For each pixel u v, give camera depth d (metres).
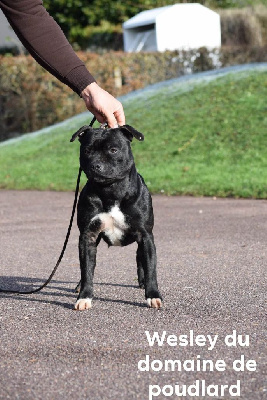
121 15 32.44
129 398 3.65
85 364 4.16
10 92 22.53
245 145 14.97
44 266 7.23
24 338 4.70
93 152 5.08
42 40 4.60
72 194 13.25
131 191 5.27
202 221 9.61
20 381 3.91
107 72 22.66
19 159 17.56
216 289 5.93
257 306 5.34
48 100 22.36
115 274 6.70
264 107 16.66
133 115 18.44
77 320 5.10
